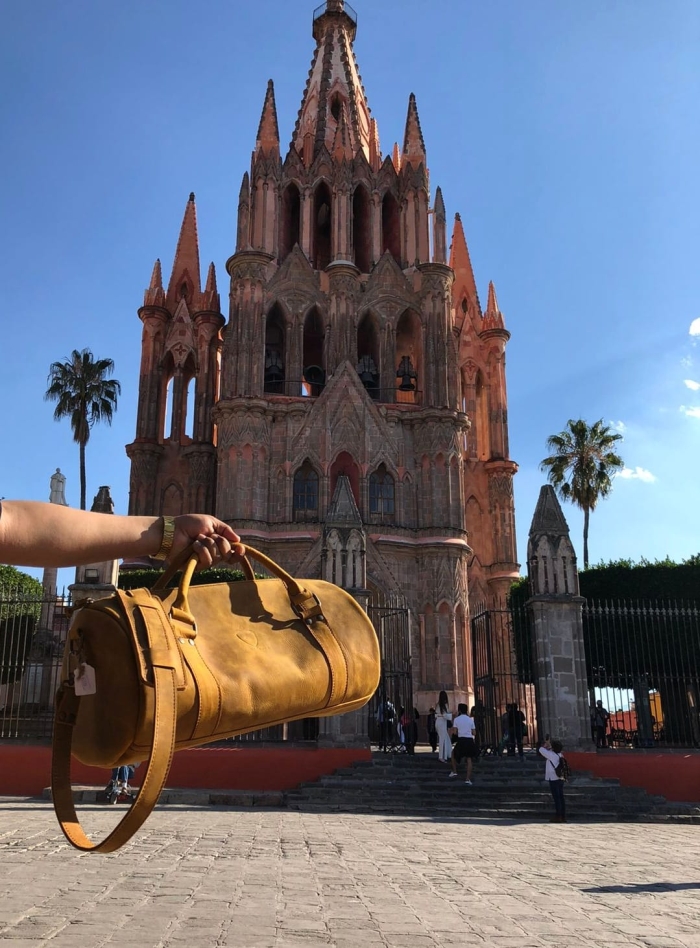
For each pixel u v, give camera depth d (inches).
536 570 946.7
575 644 926.4
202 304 2278.5
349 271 2063.2
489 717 1094.4
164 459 2187.5
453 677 1771.7
